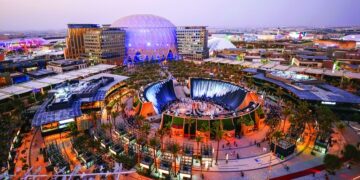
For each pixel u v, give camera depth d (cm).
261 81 15838
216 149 8650
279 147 8094
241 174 7256
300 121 10125
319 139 8650
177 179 7125
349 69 18850
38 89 13500
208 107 13112
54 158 7606
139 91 13025
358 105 11281
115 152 8112
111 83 14912
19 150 8369
